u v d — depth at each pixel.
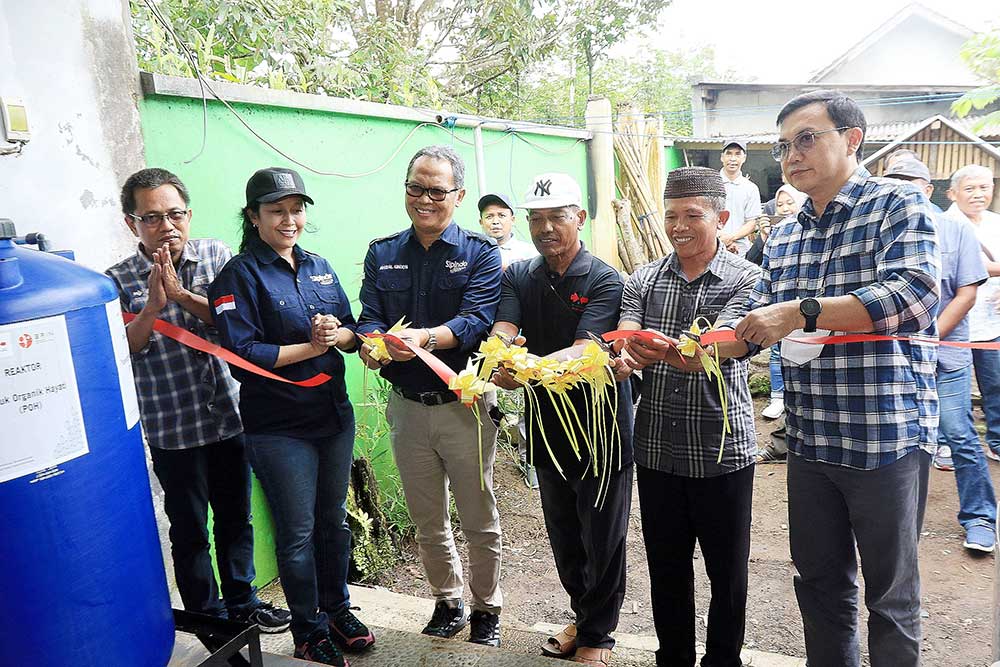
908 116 10.24
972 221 4.17
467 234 2.72
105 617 1.25
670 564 2.41
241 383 2.50
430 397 2.63
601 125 7.64
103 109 2.67
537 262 2.65
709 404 2.23
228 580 2.89
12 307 1.12
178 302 2.46
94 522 1.22
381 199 4.39
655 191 8.74
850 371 2.01
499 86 10.50
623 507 2.54
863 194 2.01
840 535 2.13
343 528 2.69
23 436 1.13
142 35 4.20
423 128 4.78
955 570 3.55
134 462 1.34
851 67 13.41
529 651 2.93
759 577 3.59
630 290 2.50
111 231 2.71
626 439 2.51
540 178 2.45
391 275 2.71
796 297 2.12
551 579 3.75
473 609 2.84
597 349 1.97
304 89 4.78
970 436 3.72
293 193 2.40
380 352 2.35
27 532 1.14
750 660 2.80
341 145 4.03
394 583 3.79
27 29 2.37
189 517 2.68
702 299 2.30
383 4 9.75
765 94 13.31
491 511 2.74
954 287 3.53
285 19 5.50
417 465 2.74
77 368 1.20
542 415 2.53
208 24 5.20
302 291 2.53
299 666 1.67
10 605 1.14
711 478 2.26
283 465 2.43
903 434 1.99
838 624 2.18
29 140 2.32
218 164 3.26
